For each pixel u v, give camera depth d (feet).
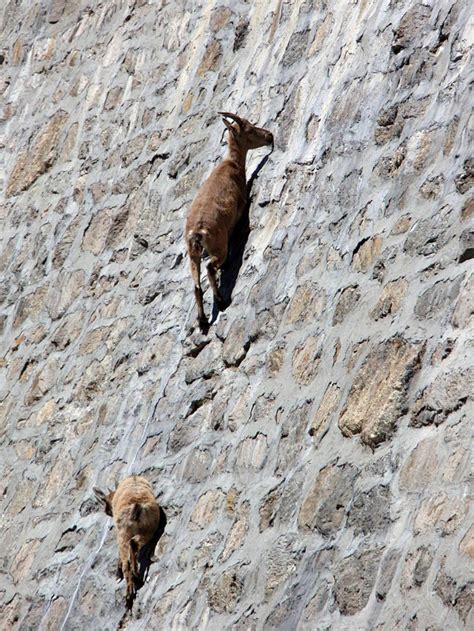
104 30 155.74
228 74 124.16
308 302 92.79
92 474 110.52
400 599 68.13
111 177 136.98
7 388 134.62
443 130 86.17
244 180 108.47
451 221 80.23
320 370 87.25
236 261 105.60
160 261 119.55
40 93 161.99
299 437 85.92
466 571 64.13
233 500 89.61
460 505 67.10
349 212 93.15
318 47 109.70
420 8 96.02
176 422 102.22
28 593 110.22
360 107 97.96
